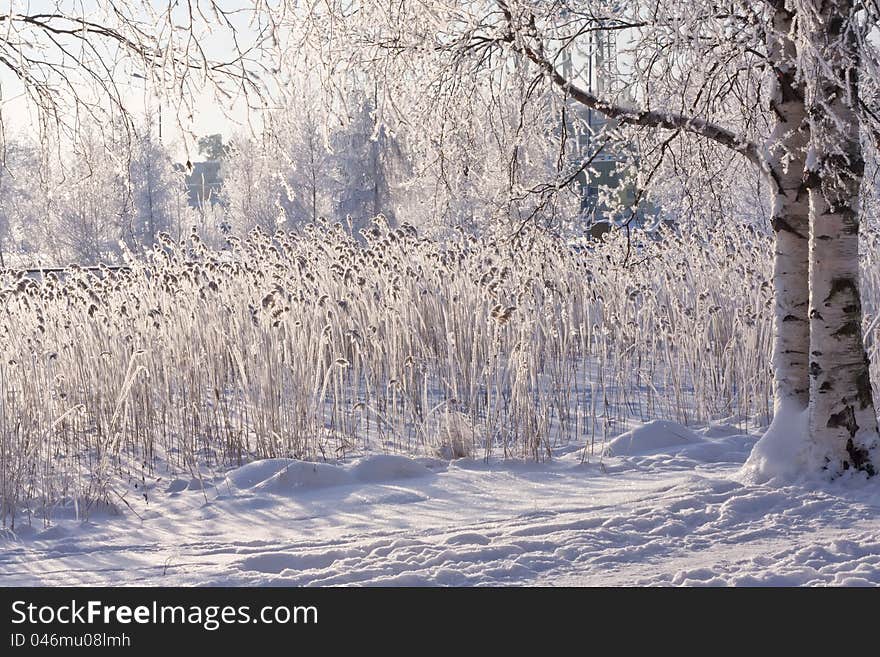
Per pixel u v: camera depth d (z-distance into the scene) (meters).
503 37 7.69
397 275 11.18
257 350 8.62
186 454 8.38
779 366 6.98
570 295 10.67
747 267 11.02
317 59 6.18
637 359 10.73
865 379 6.62
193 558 5.57
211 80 5.88
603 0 7.30
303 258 11.60
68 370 9.32
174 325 9.97
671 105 7.41
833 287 6.57
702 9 6.07
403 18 7.06
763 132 7.53
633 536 5.59
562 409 9.02
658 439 8.34
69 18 6.82
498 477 7.47
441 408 9.57
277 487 7.32
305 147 41.62
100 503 6.98
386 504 6.73
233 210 46.81
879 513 5.83
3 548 6.04
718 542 5.43
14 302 9.95
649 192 8.19
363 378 11.21
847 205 6.53
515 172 8.20
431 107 8.06
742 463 7.70
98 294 10.89
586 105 7.48
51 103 7.43
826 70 5.86
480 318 9.90
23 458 7.35
